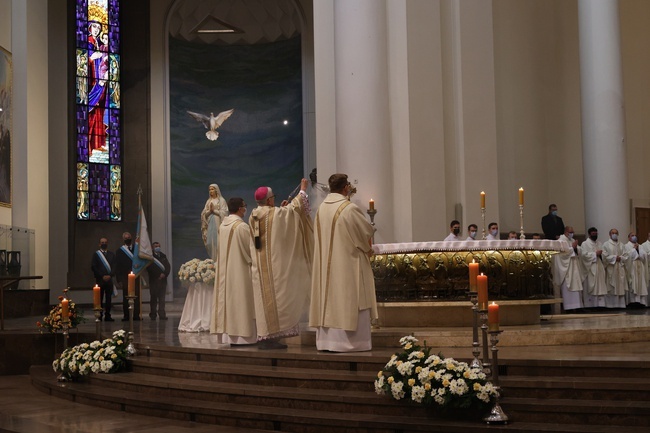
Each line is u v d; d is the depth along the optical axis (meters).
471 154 13.91
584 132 15.57
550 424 6.23
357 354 7.86
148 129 24.98
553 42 16.89
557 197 16.64
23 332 13.13
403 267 9.73
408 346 6.89
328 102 14.05
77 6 24.05
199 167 25.72
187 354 9.38
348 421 6.74
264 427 7.27
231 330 9.52
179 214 25.38
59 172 23.28
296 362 8.09
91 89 24.23
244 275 9.60
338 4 13.34
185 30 25.78
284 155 25.92
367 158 13.05
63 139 23.42
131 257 16.84
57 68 23.47
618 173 15.31
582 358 6.85
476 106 14.01
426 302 9.50
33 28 20.11
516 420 6.40
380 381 6.76
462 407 6.43
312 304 8.45
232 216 9.91
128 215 24.61
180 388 8.33
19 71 19.59
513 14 16.28
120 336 10.09
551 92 16.77
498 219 14.01
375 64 13.20
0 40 18.81
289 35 26.00
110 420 8.08
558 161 16.67
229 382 8.25
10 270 18.17
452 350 8.04
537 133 16.42
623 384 6.34
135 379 9.02
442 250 9.41
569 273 14.88
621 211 15.36
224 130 25.98
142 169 24.83
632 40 19.03
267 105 26.06
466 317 9.68
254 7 26.09
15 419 8.23
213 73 26.09
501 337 8.39
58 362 10.33
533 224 16.17
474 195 13.85
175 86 25.55
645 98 18.94
